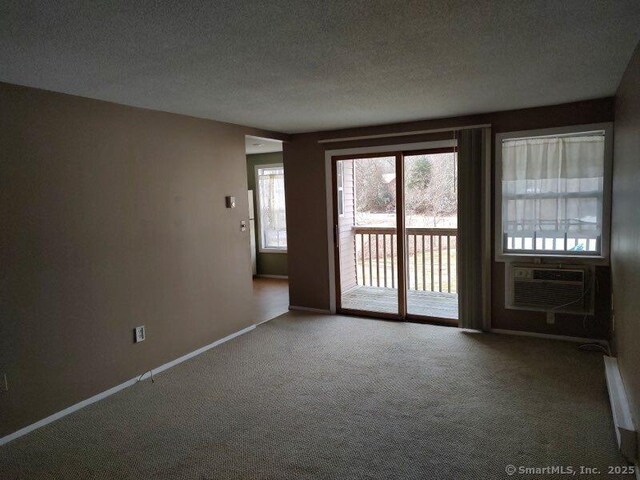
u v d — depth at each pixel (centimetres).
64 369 292
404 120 442
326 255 513
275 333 449
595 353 368
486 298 430
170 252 372
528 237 416
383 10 177
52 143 283
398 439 250
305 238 525
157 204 359
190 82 276
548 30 206
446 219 643
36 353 276
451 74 278
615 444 237
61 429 273
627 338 259
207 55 225
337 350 396
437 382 323
